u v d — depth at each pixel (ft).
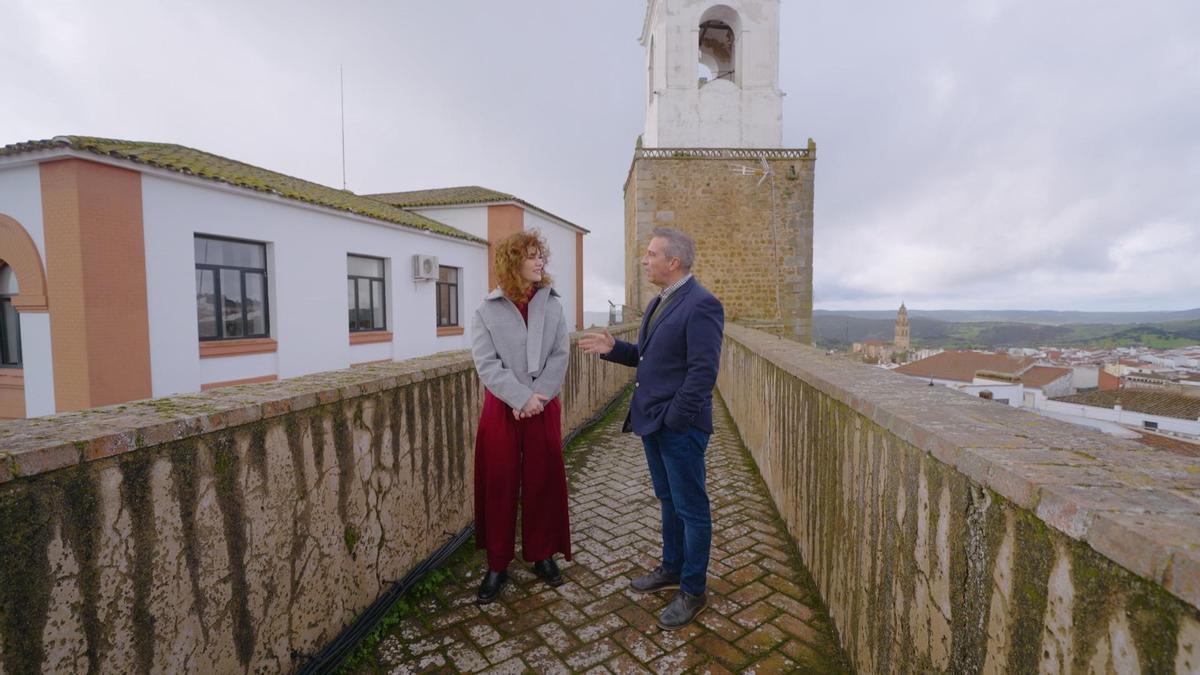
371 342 44.88
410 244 49.60
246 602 5.80
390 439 8.36
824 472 8.28
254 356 34.14
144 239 27.71
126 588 4.55
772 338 18.49
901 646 5.27
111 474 4.42
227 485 5.55
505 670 6.94
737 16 62.18
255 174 40.52
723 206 60.39
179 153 35.78
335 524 7.18
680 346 7.95
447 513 10.17
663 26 61.62
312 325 38.45
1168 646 2.28
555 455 9.07
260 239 34.22
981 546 3.84
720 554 10.25
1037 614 3.23
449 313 57.62
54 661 4.01
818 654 7.23
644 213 60.39
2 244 26.50
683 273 8.43
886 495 5.68
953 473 4.24
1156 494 2.89
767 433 14.01
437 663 7.09
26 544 3.83
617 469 16.16
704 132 62.44
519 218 63.00
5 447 3.84
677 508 8.09
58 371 26.12
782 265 60.85
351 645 7.27
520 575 9.52
